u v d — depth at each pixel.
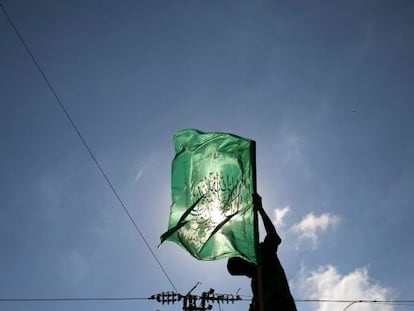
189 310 11.89
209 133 4.26
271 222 3.69
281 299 3.44
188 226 3.94
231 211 3.83
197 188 4.08
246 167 3.97
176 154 4.28
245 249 3.57
